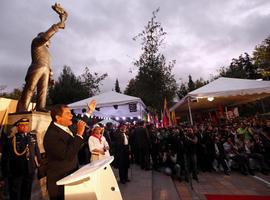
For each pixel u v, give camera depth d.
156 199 6.03
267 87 11.02
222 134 10.26
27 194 4.23
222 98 13.84
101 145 5.26
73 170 2.35
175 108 16.66
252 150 9.45
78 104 13.16
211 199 6.01
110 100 13.16
